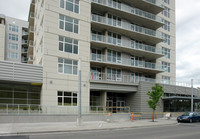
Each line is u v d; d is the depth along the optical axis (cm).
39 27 2694
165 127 1858
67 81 2339
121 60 3147
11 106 1966
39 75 2152
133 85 2991
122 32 3136
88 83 2519
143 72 3503
